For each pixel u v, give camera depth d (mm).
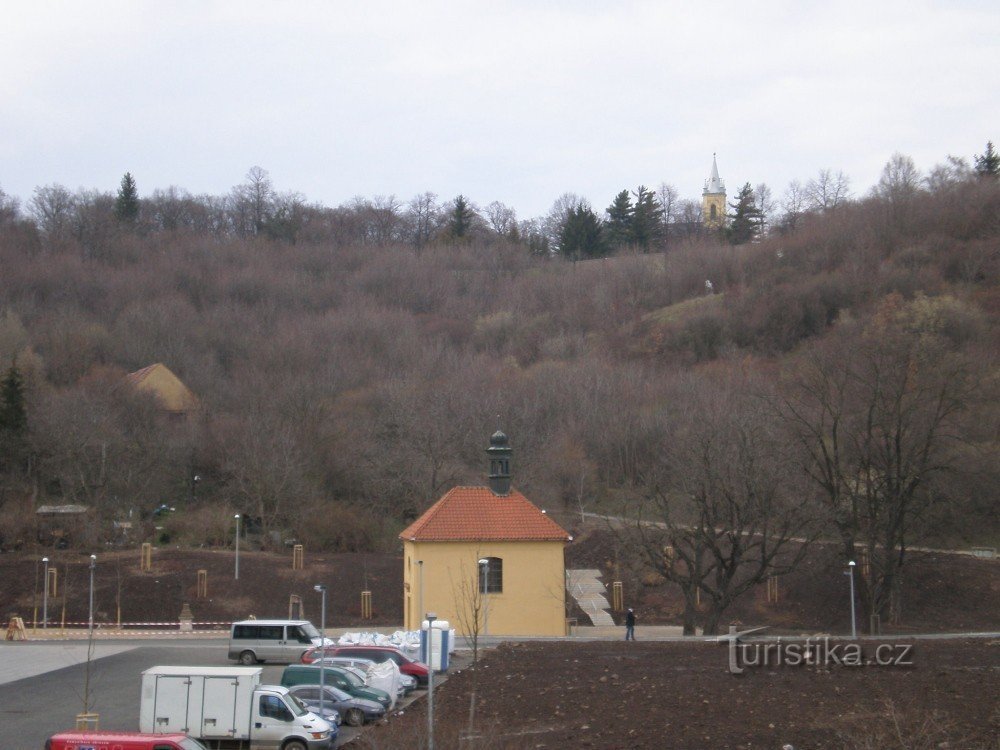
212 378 117875
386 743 31594
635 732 33125
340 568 77000
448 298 164875
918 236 138500
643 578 75312
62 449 86062
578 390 106500
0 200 182125
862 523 69375
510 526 56219
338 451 95312
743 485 59562
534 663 45406
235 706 33656
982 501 73562
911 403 67812
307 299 159625
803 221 168375
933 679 39438
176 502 92062
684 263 163500
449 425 95312
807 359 87750
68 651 52500
